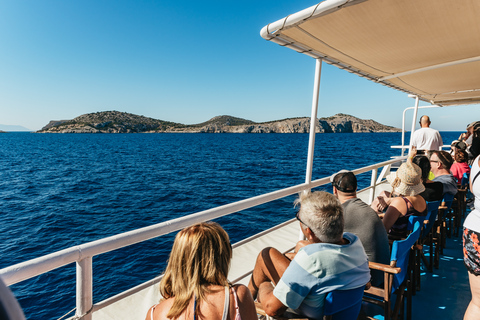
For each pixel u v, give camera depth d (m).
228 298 1.15
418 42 2.65
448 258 3.60
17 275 1.09
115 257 9.02
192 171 32.62
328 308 1.49
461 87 4.80
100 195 20.39
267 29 2.38
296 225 4.68
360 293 1.58
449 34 2.47
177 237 1.25
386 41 2.62
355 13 2.08
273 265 1.83
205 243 1.19
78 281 1.34
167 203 18.00
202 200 18.75
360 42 2.63
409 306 2.40
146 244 9.91
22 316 0.49
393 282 2.11
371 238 2.08
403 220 2.61
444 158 3.51
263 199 2.29
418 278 2.92
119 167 37.06
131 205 17.55
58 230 13.12
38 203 18.23
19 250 10.97
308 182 3.00
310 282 1.48
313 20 2.18
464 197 4.72
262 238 4.14
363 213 2.13
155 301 2.51
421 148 5.52
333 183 2.33
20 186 24.28
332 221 1.54
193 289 1.15
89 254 1.32
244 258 3.51
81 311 1.37
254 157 48.94
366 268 1.62
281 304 1.55
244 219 12.66
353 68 3.53
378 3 1.95
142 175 29.84
